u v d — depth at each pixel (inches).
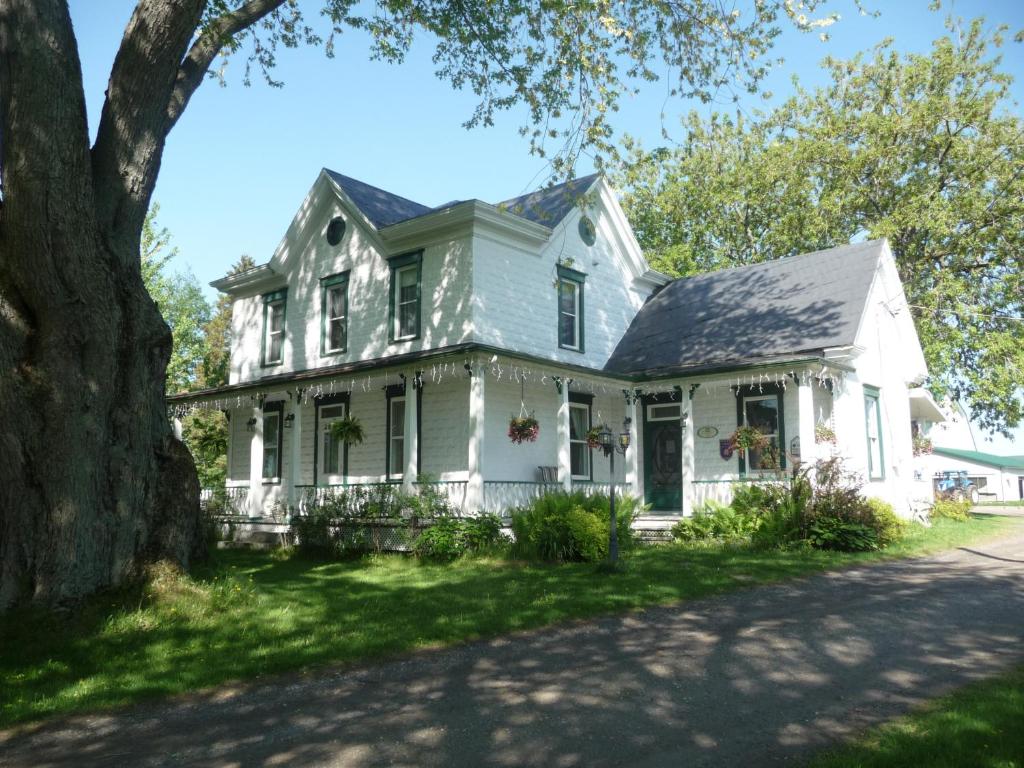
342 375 661.9
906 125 1093.1
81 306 332.8
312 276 827.4
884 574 456.8
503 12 530.3
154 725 221.6
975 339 986.7
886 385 790.5
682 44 518.0
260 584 450.0
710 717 212.4
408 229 724.0
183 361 1328.7
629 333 843.4
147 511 368.2
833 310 701.9
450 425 695.1
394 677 265.4
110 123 356.5
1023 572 452.8
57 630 302.4
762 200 1242.0
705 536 617.0
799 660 268.8
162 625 325.4
